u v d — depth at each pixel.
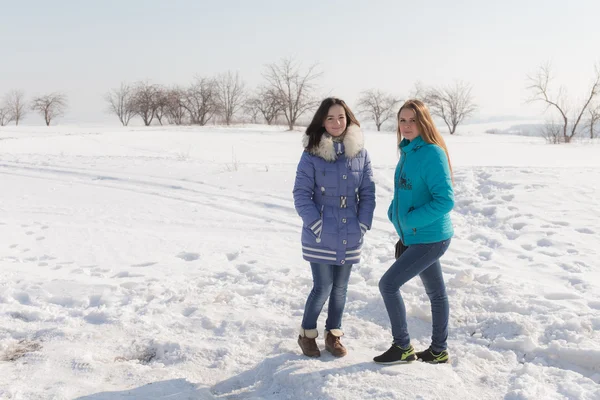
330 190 3.47
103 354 3.71
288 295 4.82
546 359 3.45
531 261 5.71
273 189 10.65
